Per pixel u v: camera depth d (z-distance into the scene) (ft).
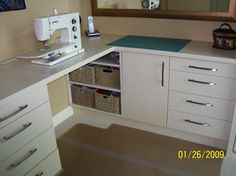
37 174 5.46
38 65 5.90
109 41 7.81
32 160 5.24
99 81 8.21
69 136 8.00
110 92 8.41
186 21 7.47
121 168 6.63
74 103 9.00
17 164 4.88
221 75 6.17
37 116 5.13
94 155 7.13
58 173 6.13
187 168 6.53
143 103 7.63
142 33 8.28
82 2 8.80
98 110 8.54
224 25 6.96
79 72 8.36
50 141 5.62
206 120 6.88
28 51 7.00
